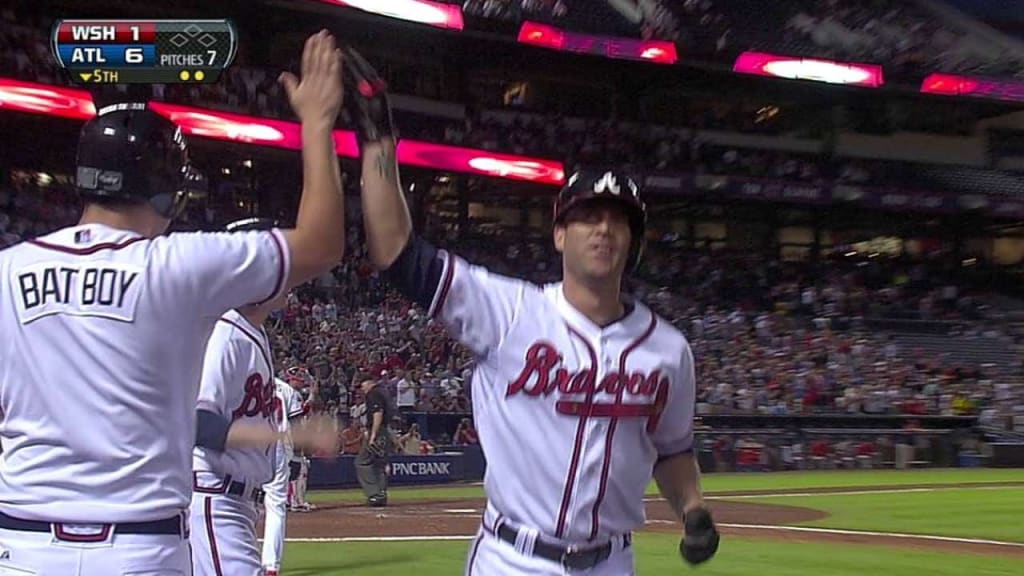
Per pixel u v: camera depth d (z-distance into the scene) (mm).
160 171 3330
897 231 45844
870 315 41500
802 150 45000
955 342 40188
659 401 3838
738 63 39812
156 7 32938
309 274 3275
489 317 3773
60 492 3135
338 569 10492
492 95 41625
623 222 3734
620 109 43719
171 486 3240
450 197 39562
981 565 11844
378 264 3732
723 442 29078
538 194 40812
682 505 4043
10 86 27219
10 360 3207
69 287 3182
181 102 31078
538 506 3787
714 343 36750
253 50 36188
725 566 11297
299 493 16344
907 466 30703
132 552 3141
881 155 45875
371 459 17375
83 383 3141
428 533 13500
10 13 30656
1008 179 46062
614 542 3912
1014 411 33938
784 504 19125
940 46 45344
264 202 35281
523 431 3773
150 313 3164
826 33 44219
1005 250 46594
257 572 5453
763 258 44406
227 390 5180
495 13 35562
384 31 35969
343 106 3643
